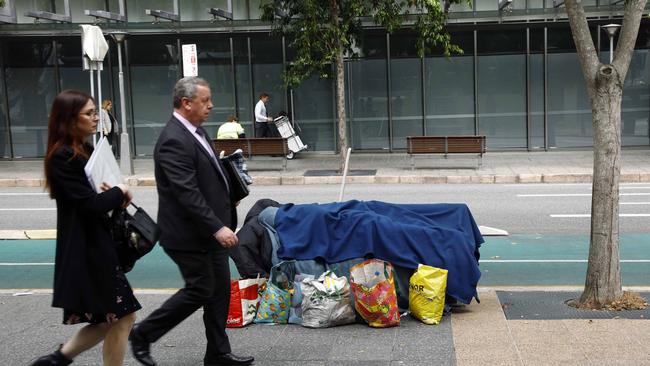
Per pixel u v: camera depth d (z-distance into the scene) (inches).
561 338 206.1
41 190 668.7
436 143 712.4
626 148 823.7
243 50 860.6
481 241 265.9
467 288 239.1
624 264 340.8
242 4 859.4
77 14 871.7
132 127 884.0
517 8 821.2
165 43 868.6
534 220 462.3
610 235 236.8
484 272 331.9
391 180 677.9
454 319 231.8
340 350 203.6
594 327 215.5
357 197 580.1
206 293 183.8
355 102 853.8
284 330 225.9
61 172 151.0
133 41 867.4
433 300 226.2
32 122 892.0
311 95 858.1
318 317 225.8
